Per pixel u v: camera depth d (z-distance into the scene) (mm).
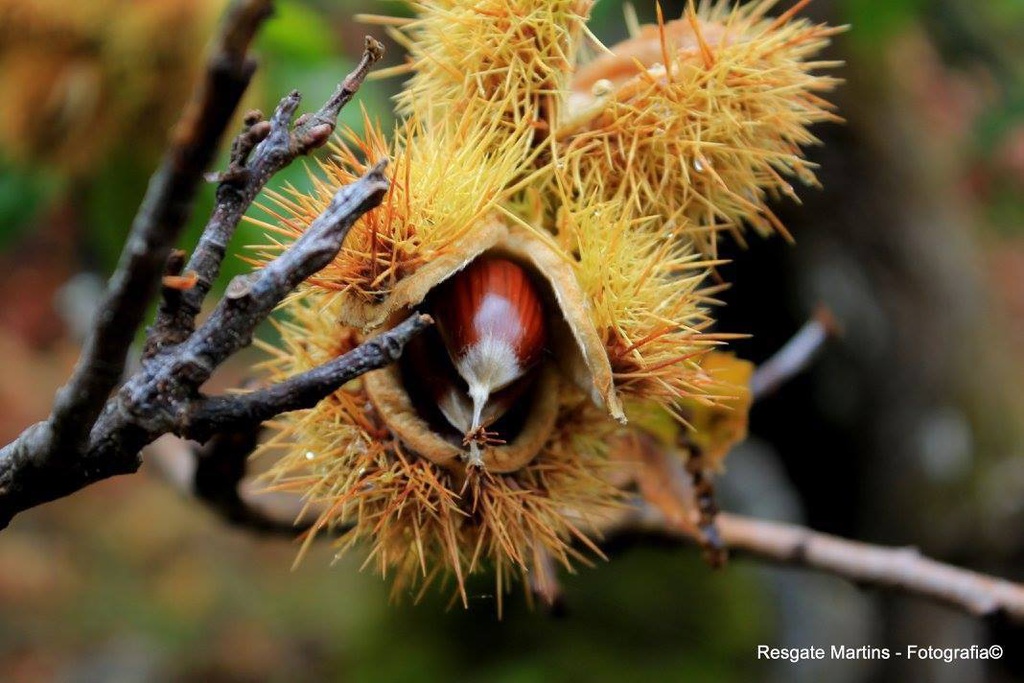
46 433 378
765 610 1197
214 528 1769
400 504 416
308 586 1724
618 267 417
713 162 432
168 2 566
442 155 414
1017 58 974
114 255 603
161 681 1525
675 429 459
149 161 585
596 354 414
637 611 1113
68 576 1656
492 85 428
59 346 1591
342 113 580
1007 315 1163
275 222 547
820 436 996
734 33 432
